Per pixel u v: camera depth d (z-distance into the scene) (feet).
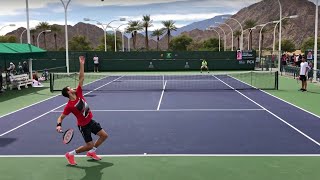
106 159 28.07
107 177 24.23
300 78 72.74
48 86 86.69
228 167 25.94
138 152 29.84
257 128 38.50
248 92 71.87
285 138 34.09
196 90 76.18
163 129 38.34
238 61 146.30
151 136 35.27
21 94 71.41
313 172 24.80
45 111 50.67
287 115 45.98
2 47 74.64
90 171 25.43
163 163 26.96
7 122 42.96
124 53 145.07
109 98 63.93
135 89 78.79
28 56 84.23
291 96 64.85
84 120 26.27
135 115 46.83
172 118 44.55
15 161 27.89
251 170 25.29
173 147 31.24
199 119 43.73
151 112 49.01
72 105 25.88
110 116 46.26
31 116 46.80
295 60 127.65
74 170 25.67
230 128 38.65
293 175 24.26
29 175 24.86
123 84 90.99
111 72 140.36
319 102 57.21
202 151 29.94
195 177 24.06
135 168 25.94
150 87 83.15
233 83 92.32
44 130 38.42
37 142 33.50
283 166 26.07
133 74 127.95
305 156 28.37
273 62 145.79
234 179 23.63
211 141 33.17
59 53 141.28
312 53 109.50
